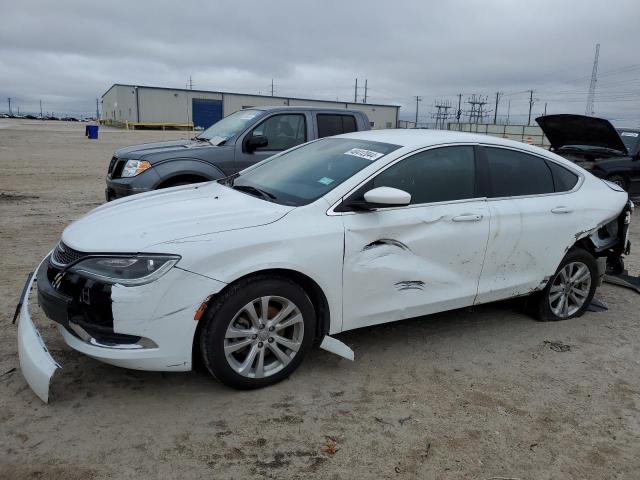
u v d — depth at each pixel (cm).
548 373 412
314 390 367
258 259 338
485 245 436
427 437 324
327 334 381
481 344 456
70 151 2272
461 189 434
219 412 336
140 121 6419
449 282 426
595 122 973
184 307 321
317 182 402
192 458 293
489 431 334
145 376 371
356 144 448
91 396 345
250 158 759
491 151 458
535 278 477
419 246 404
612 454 319
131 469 283
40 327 430
